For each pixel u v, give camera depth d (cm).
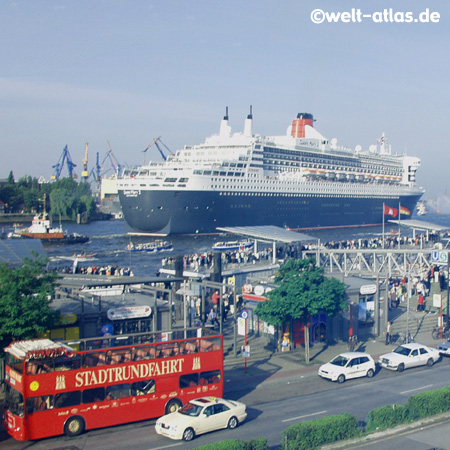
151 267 12312
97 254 14825
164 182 17225
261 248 14462
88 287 4888
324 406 3547
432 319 6250
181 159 19062
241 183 18000
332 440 2800
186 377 3412
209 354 3488
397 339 5494
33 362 2992
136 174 18412
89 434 3122
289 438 2717
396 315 6394
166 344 3375
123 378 3219
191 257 9019
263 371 4409
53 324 3831
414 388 3916
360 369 4191
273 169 19488
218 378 3519
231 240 16888
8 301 3594
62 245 17400
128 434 3117
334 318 5322
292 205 19850
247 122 19462
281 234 8406
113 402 3184
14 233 18462
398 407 3083
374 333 5628
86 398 3117
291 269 4947
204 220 17600
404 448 2748
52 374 3027
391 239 13175
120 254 14800
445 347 4859
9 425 3034
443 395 3250
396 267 8475
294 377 4244
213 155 18488
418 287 7194
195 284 5522
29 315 3600
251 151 18312
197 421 3025
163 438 3045
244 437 3023
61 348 3080
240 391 3916
